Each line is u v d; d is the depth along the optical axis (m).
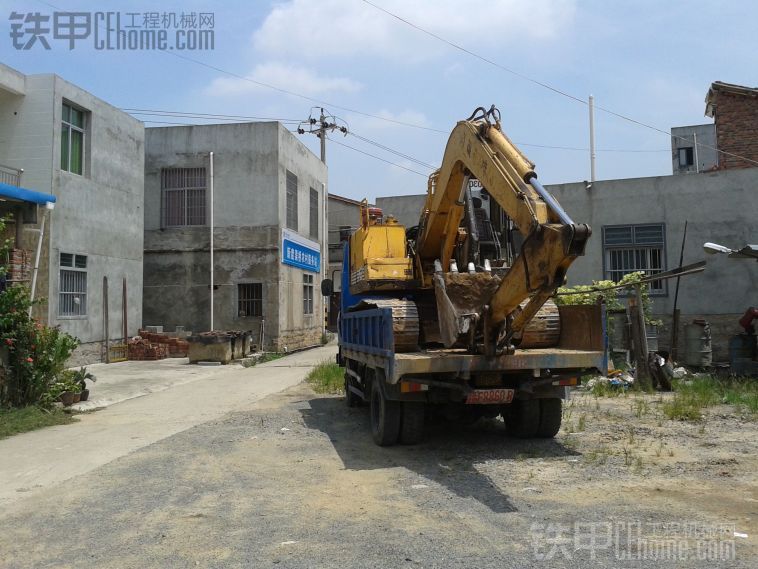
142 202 21.70
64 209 17.16
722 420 9.20
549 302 8.55
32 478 6.79
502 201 6.50
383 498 5.78
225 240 24.28
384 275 9.30
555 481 6.18
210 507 5.64
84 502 5.88
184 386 14.91
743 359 13.80
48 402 10.87
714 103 19.83
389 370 6.98
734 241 15.77
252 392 13.62
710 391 11.51
